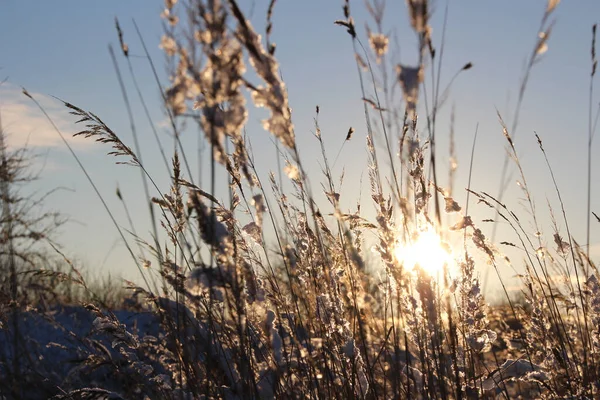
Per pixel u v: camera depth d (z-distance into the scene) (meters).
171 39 1.84
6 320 2.90
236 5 1.80
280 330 2.62
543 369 3.15
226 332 2.66
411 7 2.07
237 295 2.10
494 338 2.93
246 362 2.49
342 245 2.94
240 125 1.88
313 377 2.79
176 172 2.59
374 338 3.13
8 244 2.87
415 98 2.14
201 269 2.11
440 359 2.67
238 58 1.82
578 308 3.25
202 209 2.00
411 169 2.65
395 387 2.68
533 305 3.30
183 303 2.54
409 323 2.73
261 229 2.68
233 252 2.08
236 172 2.55
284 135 2.00
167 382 2.89
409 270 2.67
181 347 2.63
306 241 2.94
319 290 2.91
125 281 2.76
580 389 2.99
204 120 1.85
